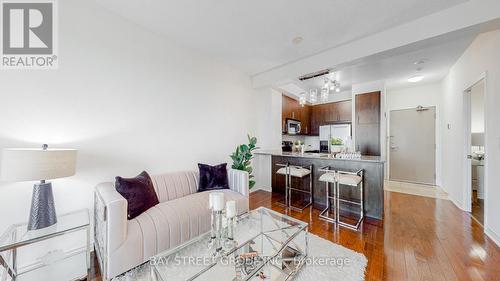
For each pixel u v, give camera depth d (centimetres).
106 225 152
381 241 219
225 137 370
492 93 226
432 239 222
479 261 182
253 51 316
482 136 327
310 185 357
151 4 208
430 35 215
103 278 159
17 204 168
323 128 588
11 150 139
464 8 196
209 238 166
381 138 438
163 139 274
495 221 217
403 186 466
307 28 249
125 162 236
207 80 336
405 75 411
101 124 216
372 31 253
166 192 246
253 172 438
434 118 475
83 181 203
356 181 262
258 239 189
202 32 262
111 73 224
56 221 168
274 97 451
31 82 176
